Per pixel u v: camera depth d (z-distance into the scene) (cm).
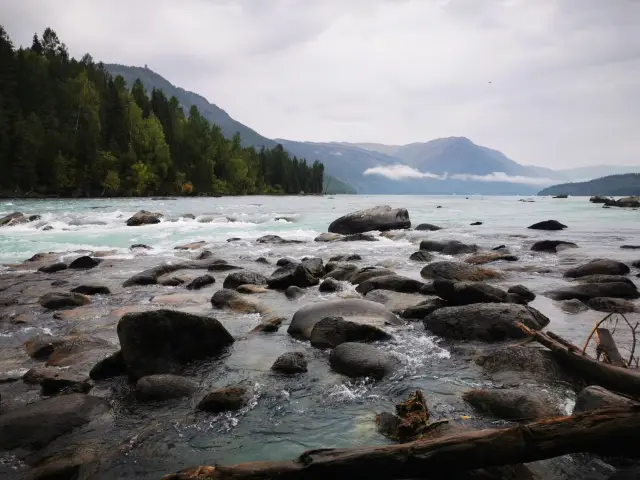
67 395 498
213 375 579
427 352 636
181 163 10775
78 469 376
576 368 509
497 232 2258
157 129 9819
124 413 480
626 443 317
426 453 317
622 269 1125
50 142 7638
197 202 6125
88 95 9188
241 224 2842
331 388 530
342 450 329
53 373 575
